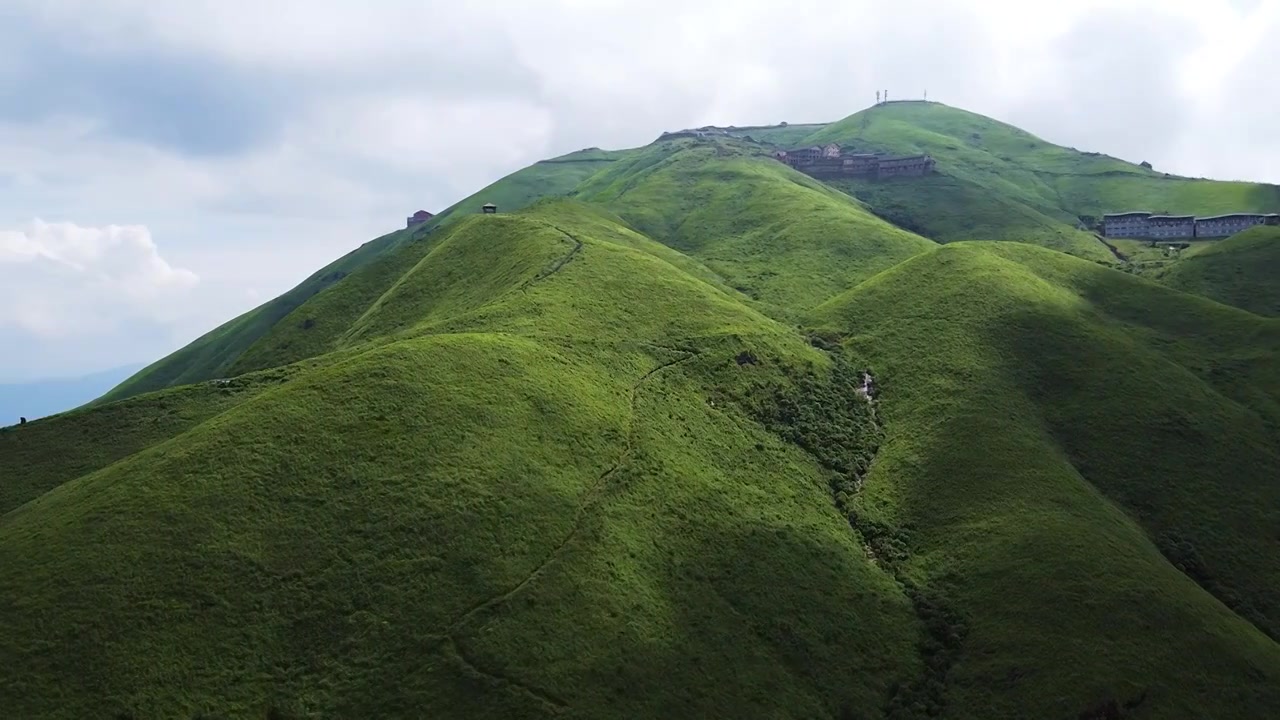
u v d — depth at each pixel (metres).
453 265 186.12
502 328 130.12
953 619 96.62
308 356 184.88
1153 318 161.62
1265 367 142.12
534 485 94.69
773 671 86.56
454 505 88.88
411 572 82.56
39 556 78.94
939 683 89.75
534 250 173.00
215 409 124.44
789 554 101.06
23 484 111.38
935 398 132.00
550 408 106.75
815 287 197.12
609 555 90.38
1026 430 122.44
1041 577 96.94
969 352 140.12
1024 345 142.00
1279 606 101.44
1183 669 85.88
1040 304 152.12
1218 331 155.00
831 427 130.75
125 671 70.00
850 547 107.38
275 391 103.88
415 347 111.19
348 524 85.75
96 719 66.56
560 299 144.75
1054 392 133.12
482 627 79.00
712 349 138.12
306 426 95.62
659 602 88.31
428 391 102.94
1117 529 105.31
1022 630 92.06
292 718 70.62
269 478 88.62
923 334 149.38
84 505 85.75
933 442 122.62
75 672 69.50
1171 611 91.06
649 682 79.94
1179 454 120.19
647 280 159.00
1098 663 86.19
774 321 162.50
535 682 75.94
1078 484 112.94
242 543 81.69
